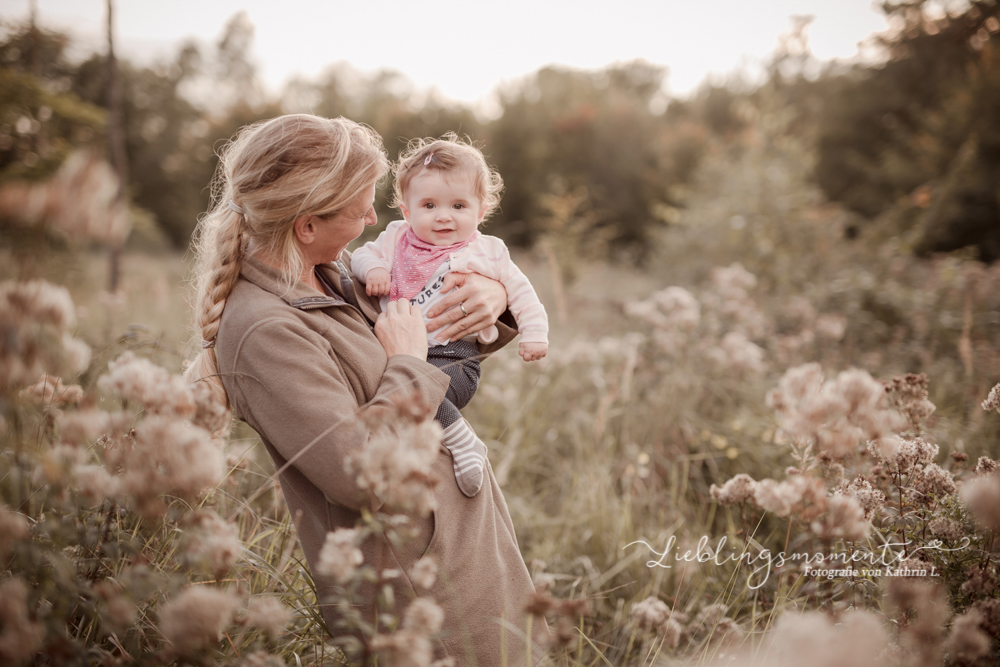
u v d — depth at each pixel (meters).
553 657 1.90
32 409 1.59
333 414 1.37
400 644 1.09
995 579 1.47
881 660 1.24
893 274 7.03
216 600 1.06
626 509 2.82
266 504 2.46
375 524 1.20
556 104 28.14
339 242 1.64
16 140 9.49
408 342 1.63
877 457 1.77
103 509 1.35
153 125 28.41
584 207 24.47
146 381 1.28
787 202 9.40
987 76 12.45
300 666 1.57
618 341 4.98
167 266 13.00
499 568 1.60
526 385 4.41
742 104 16.27
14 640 0.97
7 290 1.05
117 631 1.28
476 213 1.95
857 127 18.08
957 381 3.96
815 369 1.68
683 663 1.82
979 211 10.88
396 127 24.97
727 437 3.47
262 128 1.57
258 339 1.42
